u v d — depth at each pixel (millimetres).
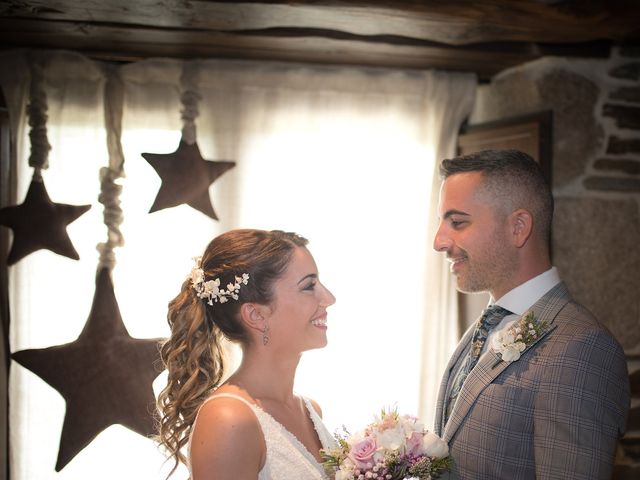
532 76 2764
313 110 2912
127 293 2771
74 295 2750
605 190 2736
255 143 2881
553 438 1619
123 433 2727
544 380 1669
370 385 2934
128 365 2658
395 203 2961
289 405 1816
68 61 2719
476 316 2850
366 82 2932
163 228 2805
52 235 2645
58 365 2623
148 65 2789
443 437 1844
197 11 2279
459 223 1894
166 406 1854
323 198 2922
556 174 2711
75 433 2617
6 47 2672
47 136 2719
